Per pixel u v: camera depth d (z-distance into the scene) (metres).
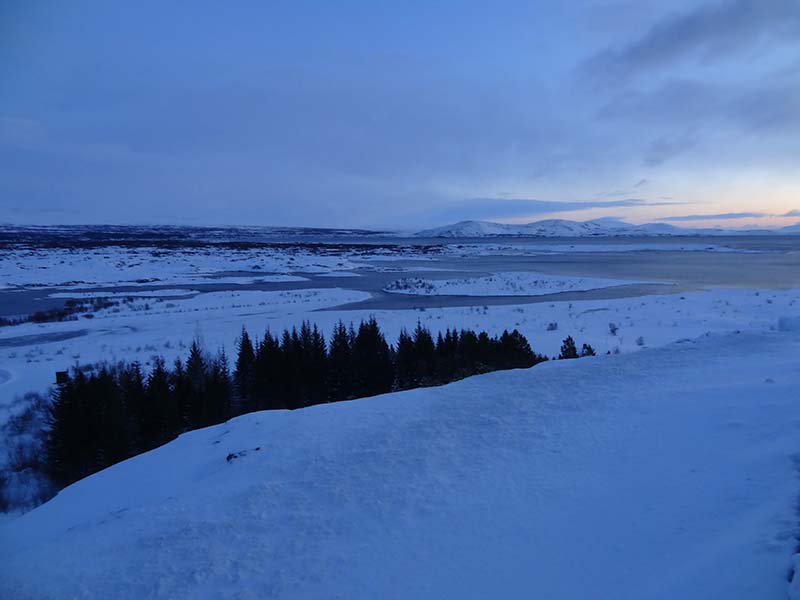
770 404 6.95
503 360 17.83
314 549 4.85
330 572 4.49
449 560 4.55
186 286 58.84
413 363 18.69
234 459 7.42
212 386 15.76
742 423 6.49
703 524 4.47
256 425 8.99
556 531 4.83
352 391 18.12
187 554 4.84
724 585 3.49
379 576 4.40
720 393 7.92
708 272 64.44
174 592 4.33
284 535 5.11
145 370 21.14
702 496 4.94
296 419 8.62
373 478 6.16
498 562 4.46
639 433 6.89
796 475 4.79
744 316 27.75
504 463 6.36
